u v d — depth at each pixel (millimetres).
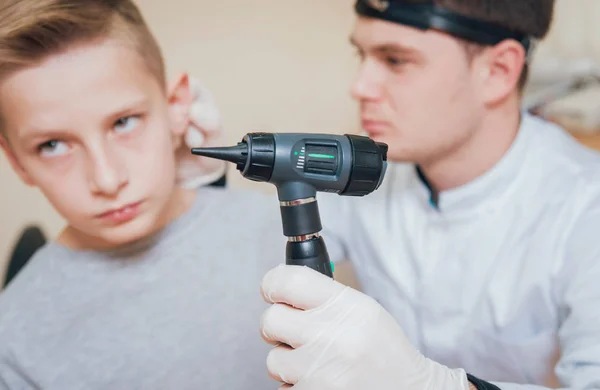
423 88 861
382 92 890
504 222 968
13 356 736
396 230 1082
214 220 850
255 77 1479
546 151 976
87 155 655
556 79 1589
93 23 649
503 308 947
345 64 1536
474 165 960
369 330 578
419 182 1049
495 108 926
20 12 625
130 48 680
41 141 649
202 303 795
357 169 542
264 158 524
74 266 779
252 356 794
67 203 679
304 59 1507
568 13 1686
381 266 1102
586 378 715
